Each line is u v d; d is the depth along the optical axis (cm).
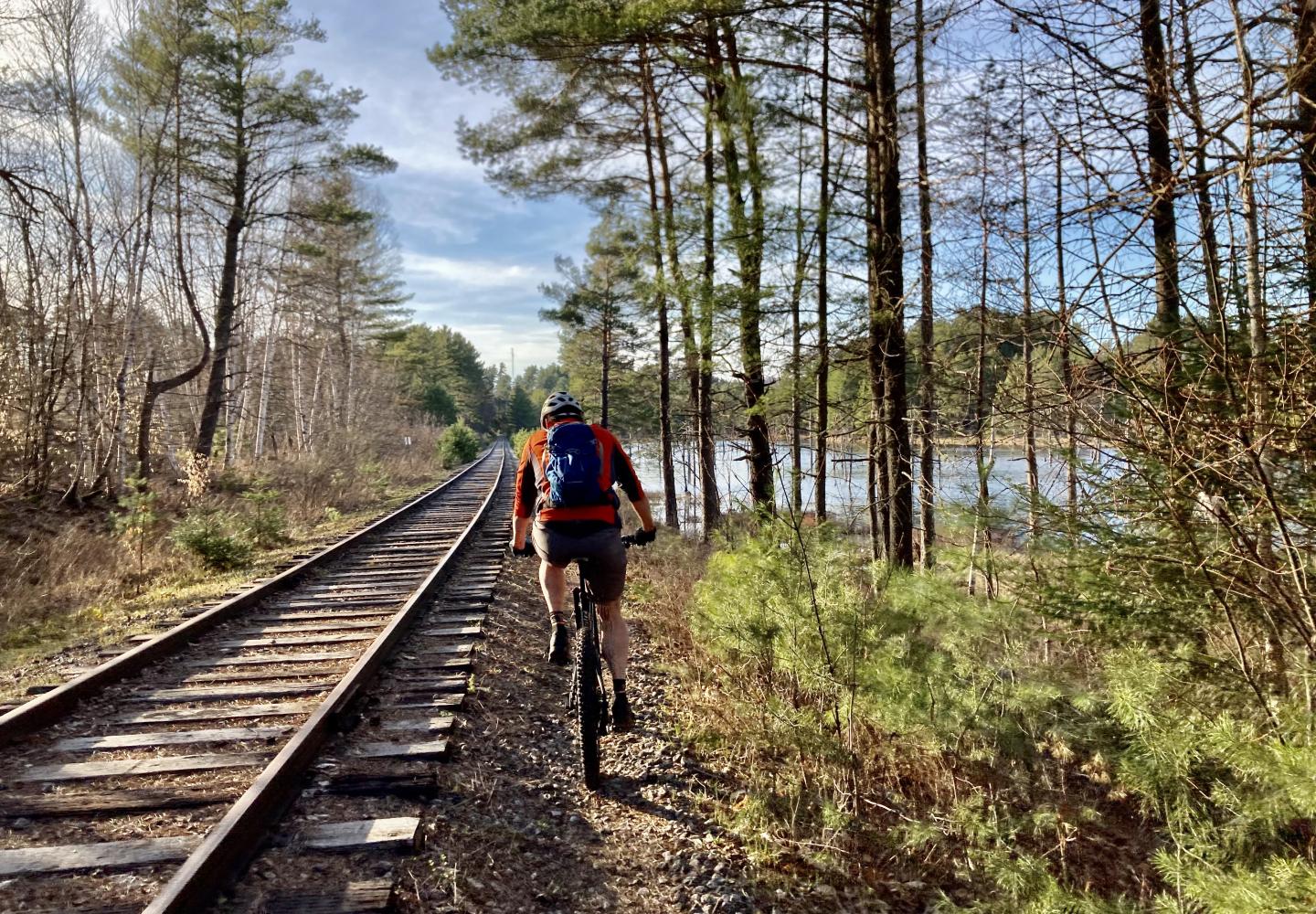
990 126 516
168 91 1831
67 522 1340
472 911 302
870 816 418
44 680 556
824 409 975
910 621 442
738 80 934
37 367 1535
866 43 891
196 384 2825
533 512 434
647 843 378
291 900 285
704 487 1346
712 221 910
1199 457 298
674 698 560
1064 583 386
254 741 443
